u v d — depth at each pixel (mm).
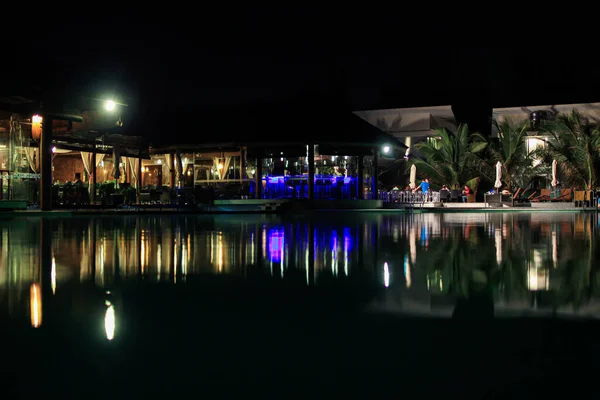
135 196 23172
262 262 5539
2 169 19500
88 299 3543
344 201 25484
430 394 1841
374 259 5777
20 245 7406
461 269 4980
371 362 2174
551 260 5672
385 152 28781
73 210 19484
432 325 2785
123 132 23625
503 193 28750
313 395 1831
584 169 31344
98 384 1928
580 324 2791
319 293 3738
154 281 4309
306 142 24391
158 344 2436
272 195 27312
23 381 1956
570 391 1862
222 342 2471
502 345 2400
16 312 3127
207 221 14406
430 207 27531
